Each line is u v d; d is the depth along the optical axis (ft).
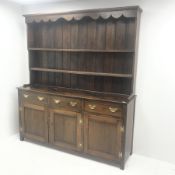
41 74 10.57
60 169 7.98
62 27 9.54
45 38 10.05
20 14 10.48
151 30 8.09
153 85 8.41
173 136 8.36
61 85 10.16
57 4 9.78
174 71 7.97
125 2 8.34
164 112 8.38
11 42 10.13
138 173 7.80
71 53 9.64
